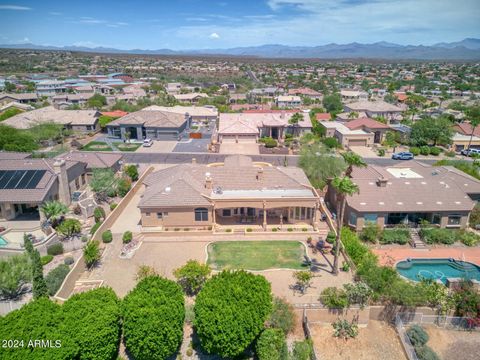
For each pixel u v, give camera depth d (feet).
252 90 606.14
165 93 556.92
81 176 192.24
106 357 84.07
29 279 108.68
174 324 85.20
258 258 134.10
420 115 393.50
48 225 144.36
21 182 154.71
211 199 149.38
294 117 320.29
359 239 152.35
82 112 343.67
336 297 105.29
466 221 159.33
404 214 158.61
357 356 95.50
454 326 105.09
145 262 130.21
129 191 186.39
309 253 138.31
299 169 181.57
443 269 134.21
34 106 417.08
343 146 301.02
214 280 97.40
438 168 190.70
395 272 117.08
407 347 96.43
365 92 575.38
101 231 144.36
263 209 152.25
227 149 286.87
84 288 114.73
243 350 89.35
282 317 97.55
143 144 293.02
